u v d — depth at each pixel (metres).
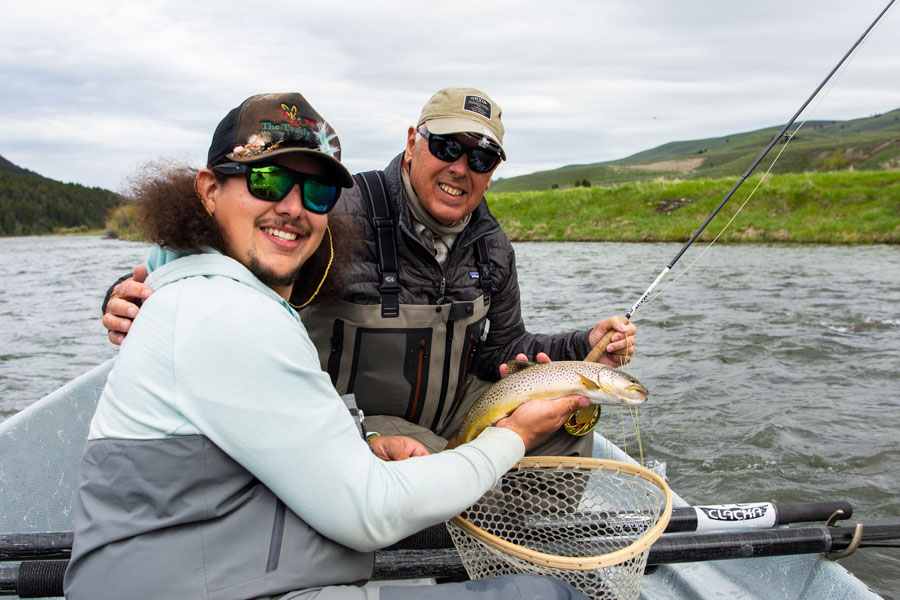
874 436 4.71
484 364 3.04
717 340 7.57
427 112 2.48
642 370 6.41
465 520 1.71
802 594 2.24
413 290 2.56
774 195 25.64
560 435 2.52
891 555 3.21
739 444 4.61
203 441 1.31
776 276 13.09
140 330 1.37
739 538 2.06
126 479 1.30
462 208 2.51
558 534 2.03
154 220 1.51
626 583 1.65
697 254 18.12
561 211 28.45
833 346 7.25
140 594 1.28
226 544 1.33
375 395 2.59
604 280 12.87
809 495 3.89
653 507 2.03
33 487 2.72
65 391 3.03
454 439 2.37
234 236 1.55
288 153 1.46
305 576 1.38
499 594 1.45
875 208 23.44
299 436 1.33
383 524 1.41
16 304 11.30
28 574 1.68
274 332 1.35
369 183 2.56
